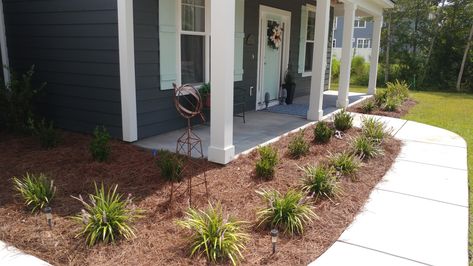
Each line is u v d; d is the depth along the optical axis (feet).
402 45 57.11
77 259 8.45
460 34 53.01
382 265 8.66
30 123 18.10
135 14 16.65
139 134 18.03
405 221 10.87
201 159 15.25
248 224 10.12
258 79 27.84
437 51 54.49
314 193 12.01
